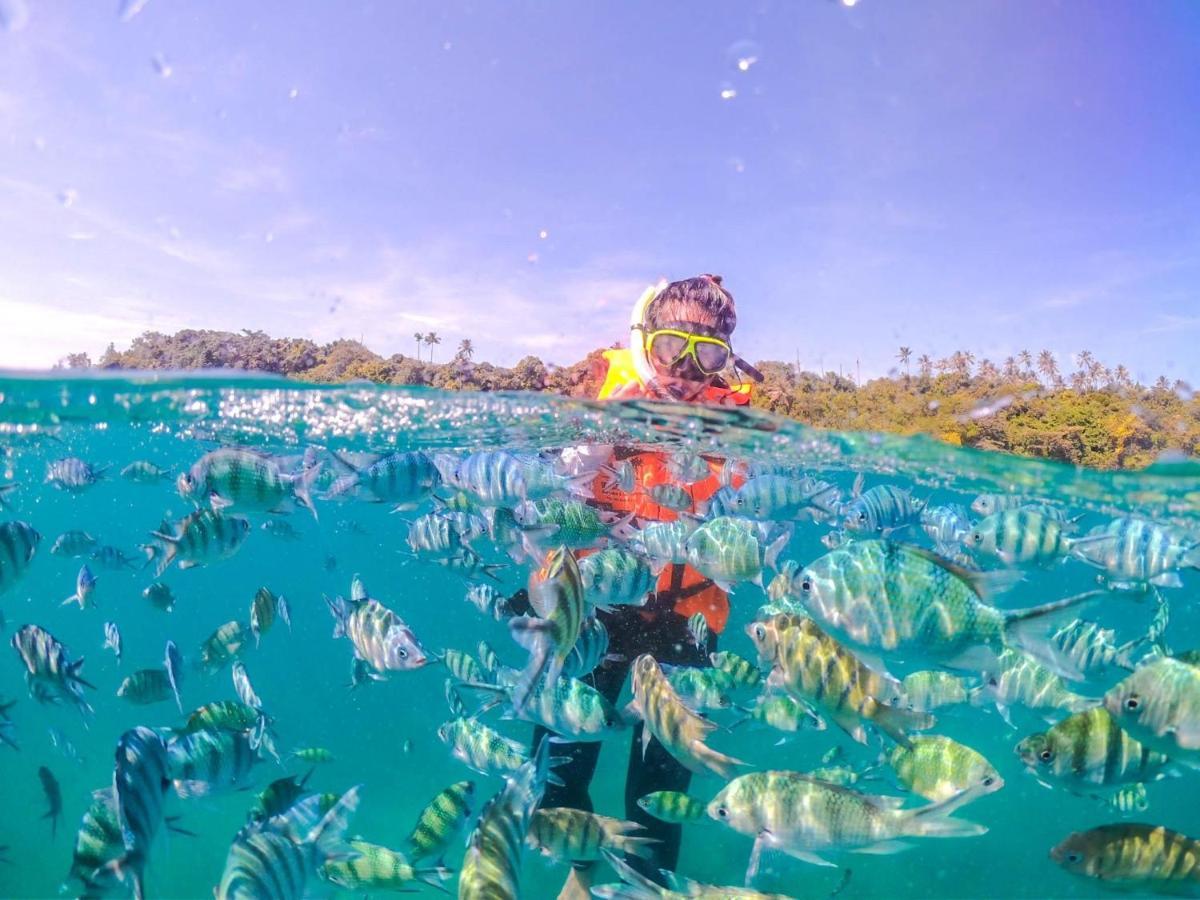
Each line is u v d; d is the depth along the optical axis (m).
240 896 0.66
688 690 1.02
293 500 1.19
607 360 1.53
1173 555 1.25
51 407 1.86
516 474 1.25
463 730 1.05
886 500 1.33
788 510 1.30
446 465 1.64
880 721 0.72
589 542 1.17
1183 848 0.73
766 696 1.06
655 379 1.38
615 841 0.89
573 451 1.57
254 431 2.13
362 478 1.29
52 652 1.08
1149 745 0.70
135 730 0.70
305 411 1.86
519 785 0.73
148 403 1.83
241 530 1.22
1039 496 1.87
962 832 0.70
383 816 1.58
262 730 1.15
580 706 0.91
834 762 1.15
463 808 0.93
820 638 0.75
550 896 1.21
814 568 0.69
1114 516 1.86
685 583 1.24
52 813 1.03
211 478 1.10
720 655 1.10
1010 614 0.64
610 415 1.57
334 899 0.97
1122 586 1.33
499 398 1.60
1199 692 0.66
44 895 1.31
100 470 2.35
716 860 1.34
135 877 0.65
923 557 0.66
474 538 1.43
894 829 0.73
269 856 0.69
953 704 1.08
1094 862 0.76
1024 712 1.07
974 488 1.93
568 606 0.66
